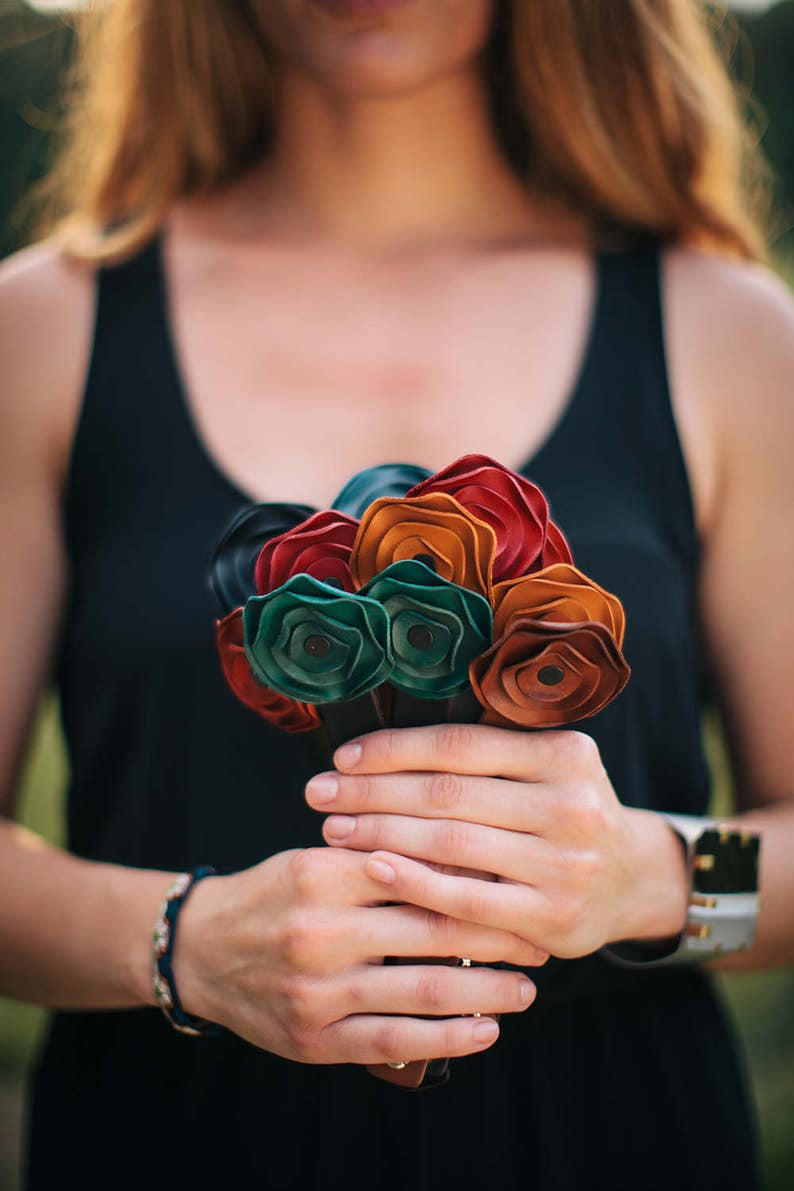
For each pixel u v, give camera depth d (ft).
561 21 2.19
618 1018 2.04
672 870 1.88
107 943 1.88
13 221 2.97
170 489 2.05
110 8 2.40
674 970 2.08
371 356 2.11
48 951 1.92
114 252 2.19
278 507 1.69
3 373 2.09
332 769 1.77
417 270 2.17
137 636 2.00
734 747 2.15
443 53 2.02
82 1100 2.07
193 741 2.00
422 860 1.69
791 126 6.88
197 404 2.08
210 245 2.21
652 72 2.22
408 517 1.51
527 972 1.93
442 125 2.19
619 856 1.75
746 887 1.90
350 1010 1.69
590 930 1.73
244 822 1.99
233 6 2.27
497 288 2.15
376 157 2.19
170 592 2.00
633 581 2.00
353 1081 1.96
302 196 2.23
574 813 1.67
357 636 1.49
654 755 2.07
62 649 2.13
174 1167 1.99
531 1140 1.98
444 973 1.68
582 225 2.28
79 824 2.13
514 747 1.67
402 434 2.06
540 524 1.55
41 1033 4.92
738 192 2.38
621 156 2.25
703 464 2.07
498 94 2.28
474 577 1.52
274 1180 1.96
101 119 2.44
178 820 2.02
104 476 2.07
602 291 2.14
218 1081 1.99
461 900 1.66
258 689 1.66
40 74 6.09
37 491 2.08
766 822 2.03
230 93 2.31
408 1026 1.67
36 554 2.07
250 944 1.73
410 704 1.65
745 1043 4.42
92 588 2.05
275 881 1.71
